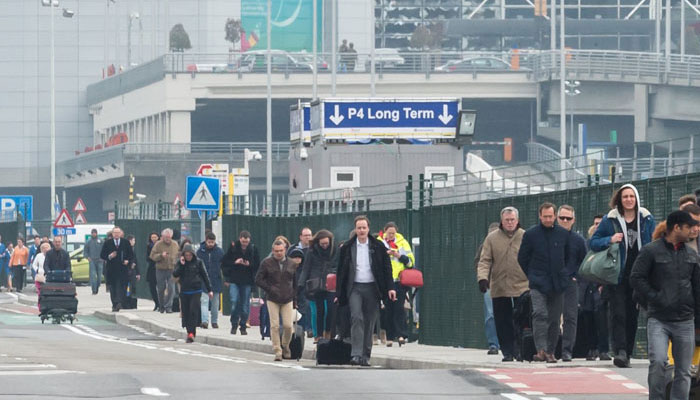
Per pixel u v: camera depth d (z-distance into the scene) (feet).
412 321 245.24
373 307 192.85
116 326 318.45
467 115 404.77
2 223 570.87
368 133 408.67
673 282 128.16
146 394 143.54
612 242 161.89
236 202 365.81
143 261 424.05
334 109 407.44
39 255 428.56
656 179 179.42
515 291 180.14
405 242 229.86
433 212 236.63
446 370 164.25
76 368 184.34
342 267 192.85
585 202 195.00
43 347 237.04
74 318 325.42
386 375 159.84
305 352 229.45
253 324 293.84
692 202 151.64
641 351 186.19
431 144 409.49
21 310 388.57
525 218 209.97
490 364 176.04
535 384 150.71
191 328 264.11
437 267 234.58
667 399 129.70
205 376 159.74
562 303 174.91
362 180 408.46
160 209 413.18
